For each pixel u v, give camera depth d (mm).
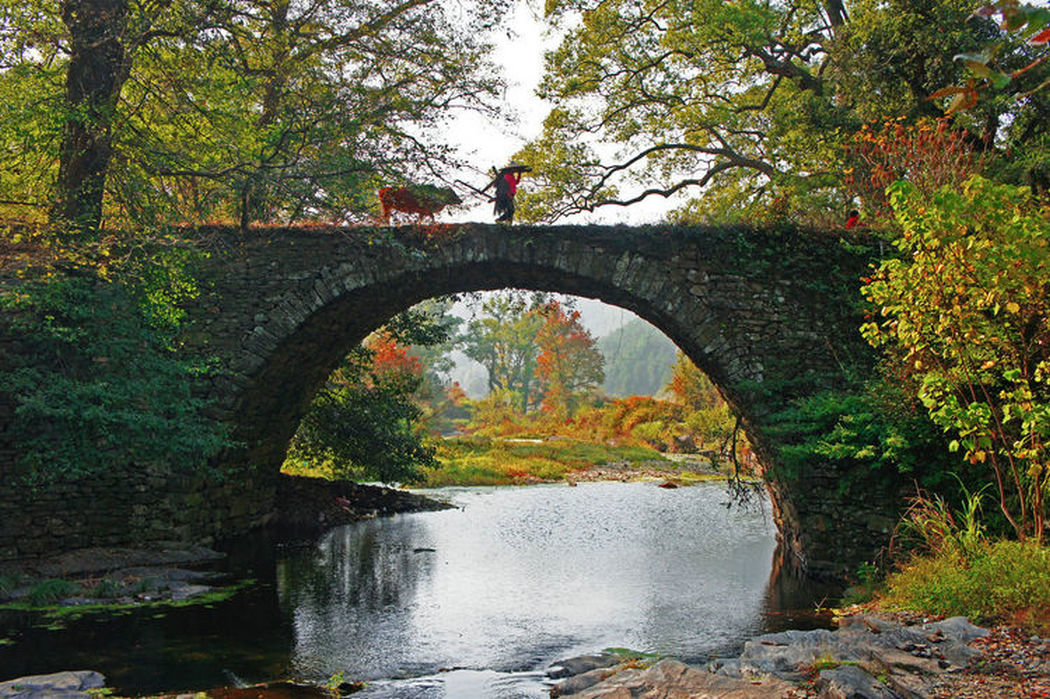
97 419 10344
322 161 10688
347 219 11352
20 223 9961
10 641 7355
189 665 6676
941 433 9195
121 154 10805
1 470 10672
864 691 4652
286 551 12695
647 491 22656
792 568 11289
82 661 6758
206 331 12000
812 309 11297
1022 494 7332
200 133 11477
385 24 11328
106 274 10609
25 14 10211
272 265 12062
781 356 11211
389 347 37875
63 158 10789
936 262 6914
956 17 12383
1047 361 6648
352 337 14484
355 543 13555
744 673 5441
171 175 11141
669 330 12125
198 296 12031
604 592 9742
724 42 15992
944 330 7031
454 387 70812
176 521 11727
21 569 10141
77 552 10984
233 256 12094
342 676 6406
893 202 7293
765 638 6262
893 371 9781
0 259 9852
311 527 15312
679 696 4984
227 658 6898
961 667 5160
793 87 17234
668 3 16531
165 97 11414
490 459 28609
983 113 12742
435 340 16109
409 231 11891
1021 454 6773
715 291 11430
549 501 20000
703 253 11531
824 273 11367
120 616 8367
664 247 11562
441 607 8938
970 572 6777
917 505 9508
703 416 35594
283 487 16906
